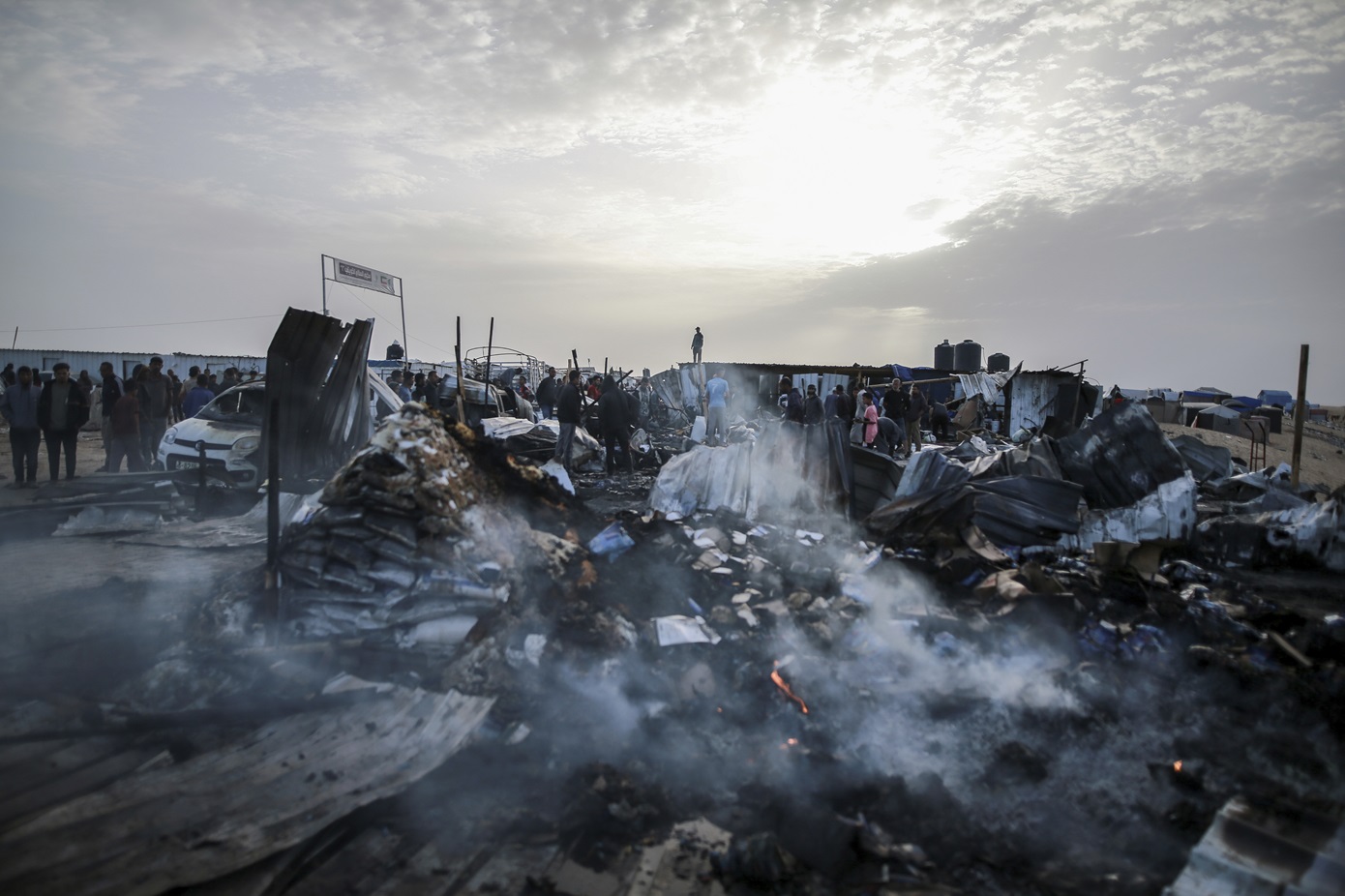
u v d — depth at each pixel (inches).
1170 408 1326.3
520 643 169.5
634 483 497.7
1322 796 129.0
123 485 394.6
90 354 1118.4
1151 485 321.1
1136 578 233.0
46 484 409.1
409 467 185.2
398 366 987.9
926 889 106.3
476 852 113.3
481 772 133.5
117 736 138.3
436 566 176.6
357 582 176.2
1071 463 331.0
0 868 99.4
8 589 227.5
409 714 145.1
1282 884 105.1
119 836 108.2
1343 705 164.4
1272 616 216.5
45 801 117.6
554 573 187.8
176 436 390.0
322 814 115.6
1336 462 974.4
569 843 116.4
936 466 312.0
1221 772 137.9
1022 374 971.9
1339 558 301.9
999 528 289.1
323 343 318.7
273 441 178.5
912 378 1077.1
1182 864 112.8
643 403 977.5
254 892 101.0
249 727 143.1
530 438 544.7
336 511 181.6
